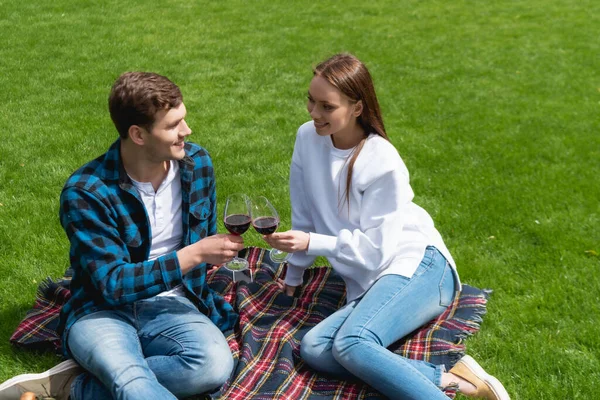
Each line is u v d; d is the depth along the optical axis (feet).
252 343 11.51
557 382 11.15
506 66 32.63
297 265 12.82
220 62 30.83
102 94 25.61
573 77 31.27
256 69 30.04
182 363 9.90
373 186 11.32
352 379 10.82
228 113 24.59
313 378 10.93
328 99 10.81
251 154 20.81
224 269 13.67
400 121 25.04
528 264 15.10
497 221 17.22
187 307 10.83
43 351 11.48
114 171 10.11
